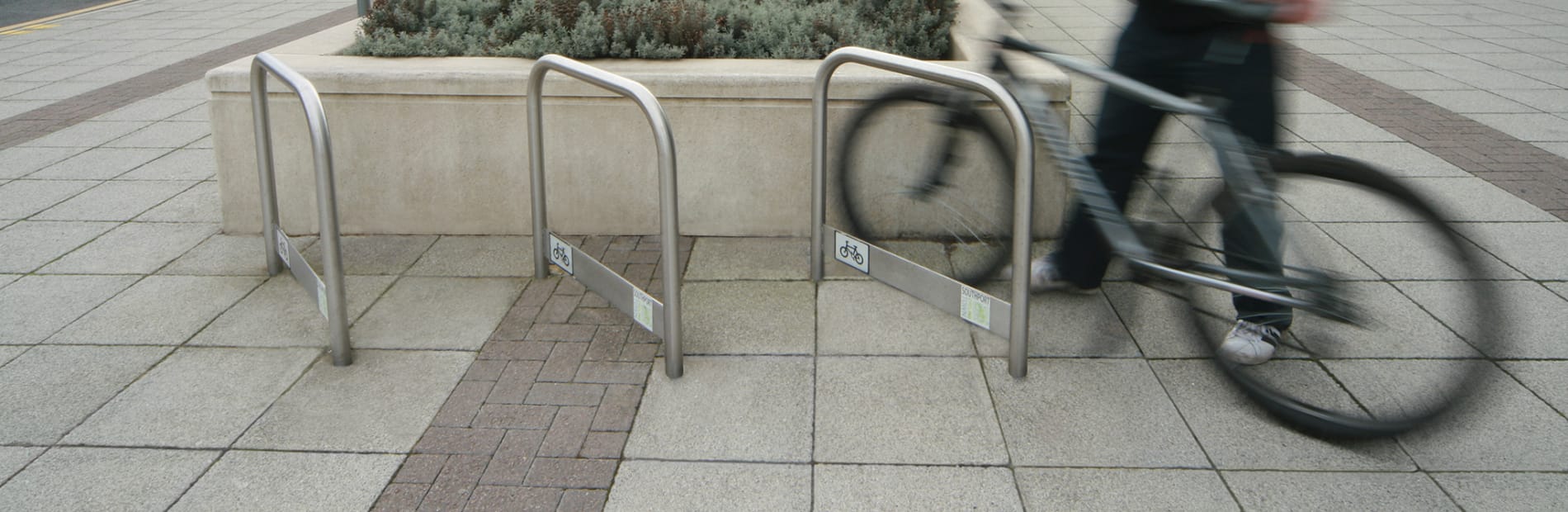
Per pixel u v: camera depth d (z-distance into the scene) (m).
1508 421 2.97
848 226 4.22
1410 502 2.62
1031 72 4.06
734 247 4.45
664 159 3.08
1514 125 6.33
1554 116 6.52
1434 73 7.79
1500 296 2.67
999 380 3.27
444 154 4.49
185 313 3.82
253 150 4.53
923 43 5.03
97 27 11.25
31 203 5.11
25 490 2.72
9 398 3.19
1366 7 10.91
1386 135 6.09
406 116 4.44
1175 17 3.03
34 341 3.59
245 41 10.13
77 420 3.07
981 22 5.46
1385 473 2.75
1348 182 2.90
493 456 2.87
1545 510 2.58
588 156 4.47
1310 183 2.99
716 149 4.42
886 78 4.23
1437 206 2.79
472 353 3.49
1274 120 3.07
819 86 3.80
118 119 6.86
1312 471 2.77
